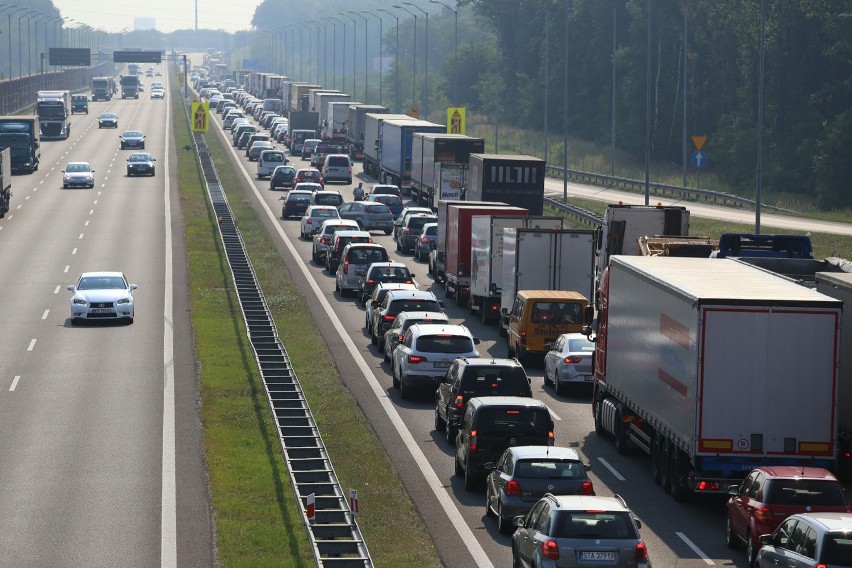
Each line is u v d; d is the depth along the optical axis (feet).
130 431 300.61
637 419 279.90
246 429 301.63
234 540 216.33
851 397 252.21
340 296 515.09
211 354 390.63
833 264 320.70
